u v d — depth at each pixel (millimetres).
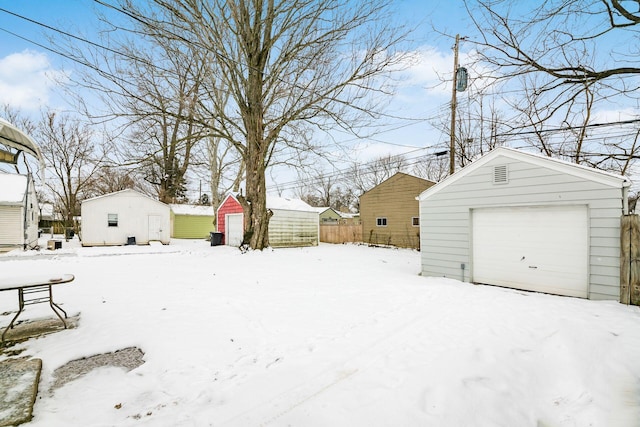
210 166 20688
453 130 13016
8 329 3988
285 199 20125
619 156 6355
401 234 19500
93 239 16641
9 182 15219
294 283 7102
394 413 2316
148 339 3699
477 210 7320
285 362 3166
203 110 14000
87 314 4625
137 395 2568
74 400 2471
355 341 3701
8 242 14508
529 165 6410
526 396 2656
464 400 2492
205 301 5434
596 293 5574
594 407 2463
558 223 6113
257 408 2375
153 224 18250
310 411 2332
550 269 6164
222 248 15555
